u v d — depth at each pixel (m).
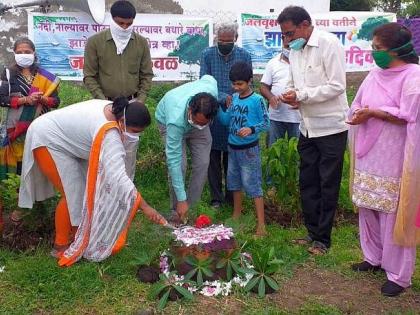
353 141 4.47
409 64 4.00
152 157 6.83
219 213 5.91
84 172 4.63
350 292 4.32
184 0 12.18
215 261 4.26
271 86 6.55
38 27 9.74
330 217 4.91
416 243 4.05
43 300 4.02
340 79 4.52
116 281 4.27
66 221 4.56
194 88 5.21
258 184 5.35
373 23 10.91
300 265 4.75
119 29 5.62
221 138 5.87
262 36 10.62
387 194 4.14
